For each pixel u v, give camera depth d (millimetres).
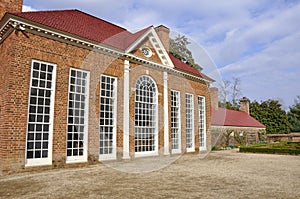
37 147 8680
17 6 10234
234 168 9305
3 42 9250
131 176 7340
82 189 5594
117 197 4902
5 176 7398
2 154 7801
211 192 5406
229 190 5625
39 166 8422
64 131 9281
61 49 9539
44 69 9109
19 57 8383
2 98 8492
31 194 5145
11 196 5004
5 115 7922
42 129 8820
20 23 8352
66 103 9469
